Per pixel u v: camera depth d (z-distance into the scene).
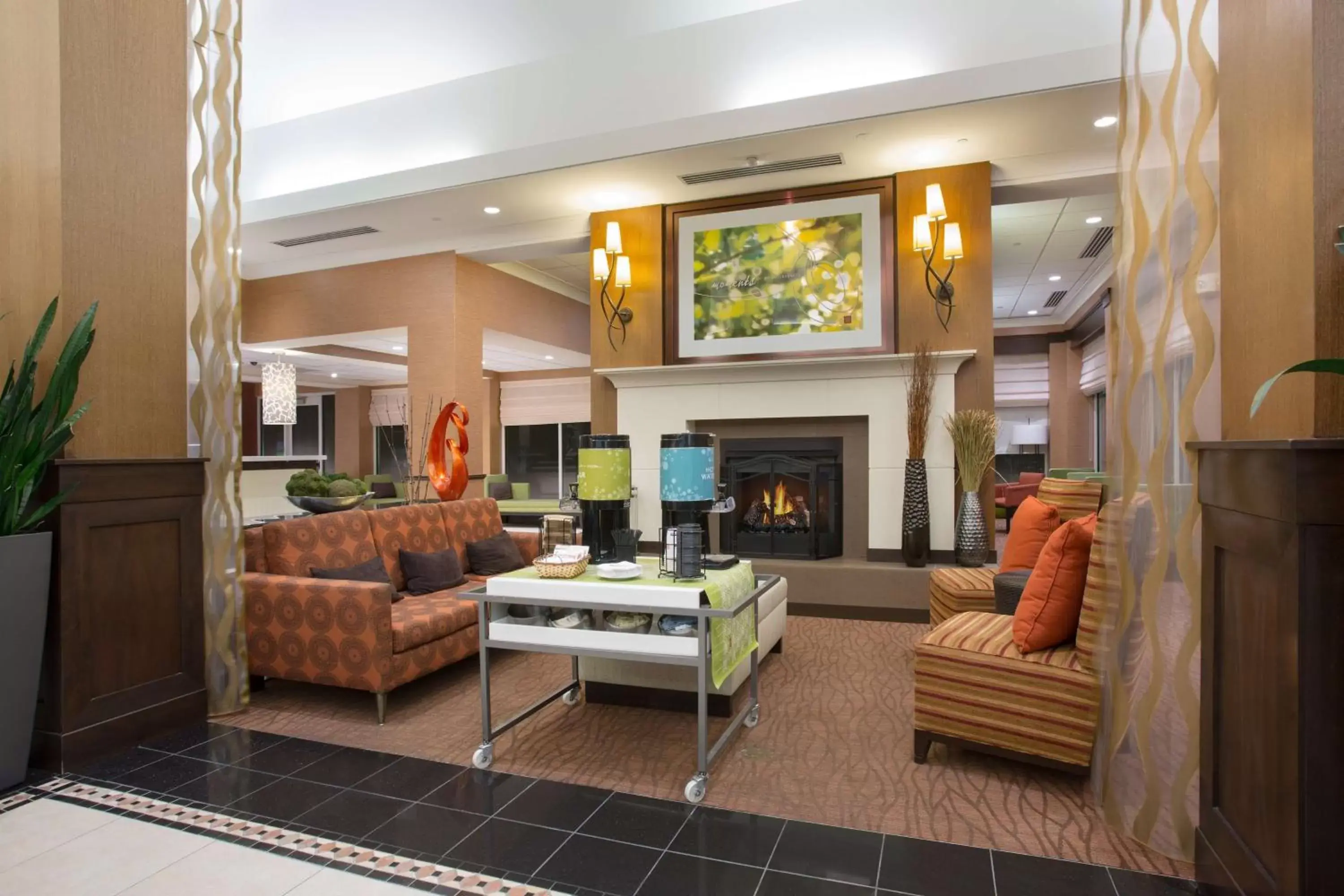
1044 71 4.03
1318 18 1.46
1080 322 9.95
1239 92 1.83
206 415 3.17
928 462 5.14
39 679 2.52
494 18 5.19
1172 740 2.00
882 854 2.00
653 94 5.00
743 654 2.76
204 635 3.10
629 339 6.09
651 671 3.17
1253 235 1.76
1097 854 2.00
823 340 5.53
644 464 5.89
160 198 3.00
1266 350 1.69
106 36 2.82
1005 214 6.50
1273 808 1.49
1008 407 11.78
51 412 2.44
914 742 2.66
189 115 3.15
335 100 6.11
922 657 2.59
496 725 3.00
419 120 5.82
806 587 5.14
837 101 4.43
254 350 9.91
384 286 7.61
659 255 6.01
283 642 3.22
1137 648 2.10
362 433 15.32
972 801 2.31
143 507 2.86
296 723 3.04
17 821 2.20
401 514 4.23
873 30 4.46
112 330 2.81
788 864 1.95
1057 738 2.37
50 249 2.65
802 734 2.89
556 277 9.12
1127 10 2.20
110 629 2.74
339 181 6.13
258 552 3.51
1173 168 2.03
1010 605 3.40
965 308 5.16
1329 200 1.45
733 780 2.47
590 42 5.20
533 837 2.10
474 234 6.97
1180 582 1.99
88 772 2.56
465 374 7.41
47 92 2.66
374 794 2.38
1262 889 1.52
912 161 5.09
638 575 2.64
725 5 4.81
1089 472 7.21
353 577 3.62
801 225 5.59
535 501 10.12
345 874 1.91
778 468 5.63
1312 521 1.37
